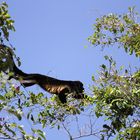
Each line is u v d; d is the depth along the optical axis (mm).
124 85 13391
